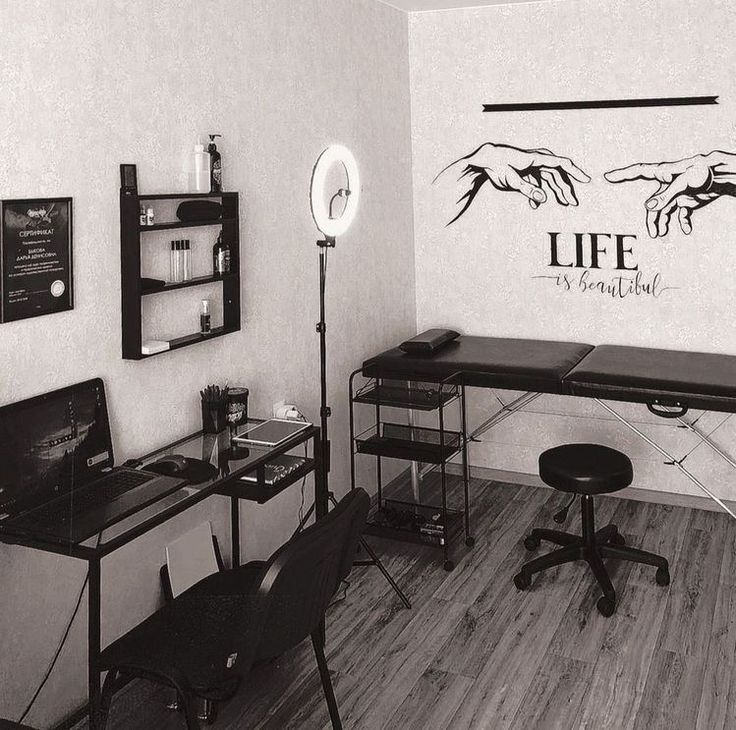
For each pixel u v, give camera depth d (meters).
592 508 3.55
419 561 3.81
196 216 2.96
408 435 3.99
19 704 2.51
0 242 2.31
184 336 3.07
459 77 4.53
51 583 2.58
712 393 3.45
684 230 4.16
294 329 3.72
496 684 2.87
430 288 4.79
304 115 3.68
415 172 4.72
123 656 2.18
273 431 3.11
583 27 4.22
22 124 2.37
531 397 4.43
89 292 2.63
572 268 4.44
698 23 3.99
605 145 4.27
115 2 2.65
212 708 2.68
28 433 2.39
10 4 2.30
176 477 2.62
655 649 3.05
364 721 2.69
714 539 3.96
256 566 2.68
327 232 3.38
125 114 2.71
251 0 3.29
